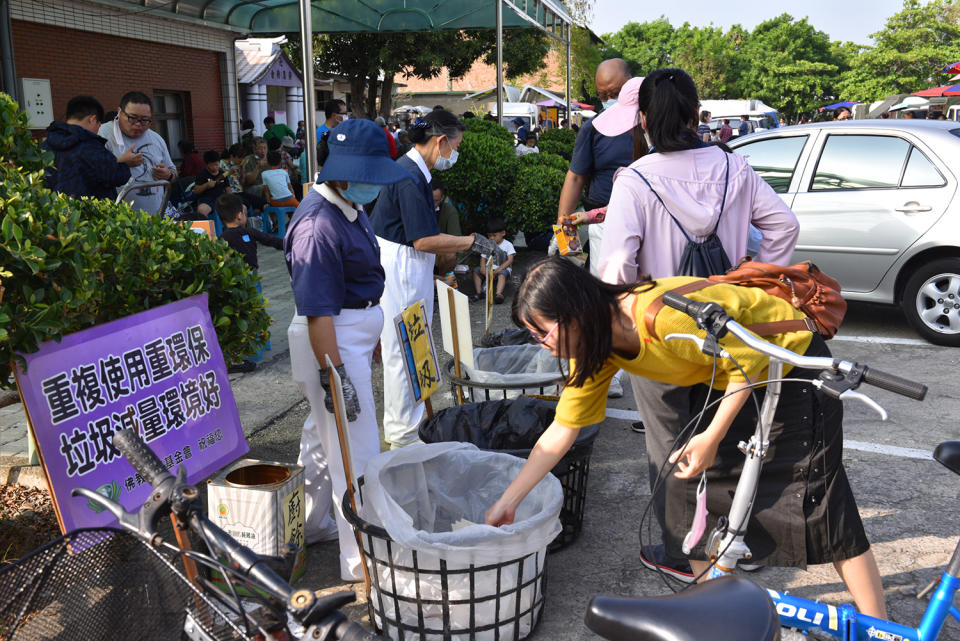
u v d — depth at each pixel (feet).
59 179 16.99
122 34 42.01
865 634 6.37
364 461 10.36
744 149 23.16
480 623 8.61
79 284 9.23
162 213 21.18
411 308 11.29
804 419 7.37
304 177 39.60
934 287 20.56
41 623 4.69
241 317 11.86
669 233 8.97
